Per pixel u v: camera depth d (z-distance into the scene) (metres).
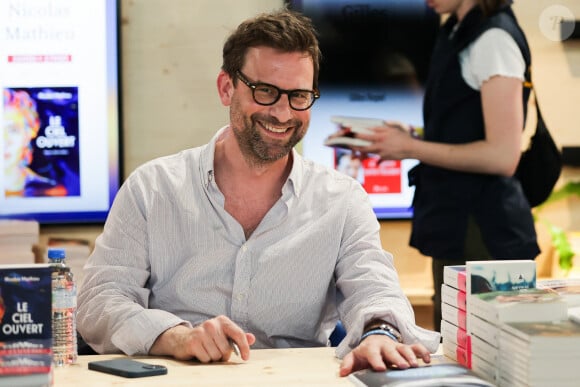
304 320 2.31
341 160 4.02
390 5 4.02
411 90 4.06
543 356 1.58
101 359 1.98
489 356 1.74
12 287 1.72
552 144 3.52
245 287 2.25
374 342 1.90
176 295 2.27
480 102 3.32
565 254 4.06
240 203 2.30
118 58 3.89
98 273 2.24
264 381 1.75
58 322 1.92
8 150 3.87
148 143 3.99
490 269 1.84
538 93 4.14
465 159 3.27
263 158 2.20
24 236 3.68
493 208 3.30
